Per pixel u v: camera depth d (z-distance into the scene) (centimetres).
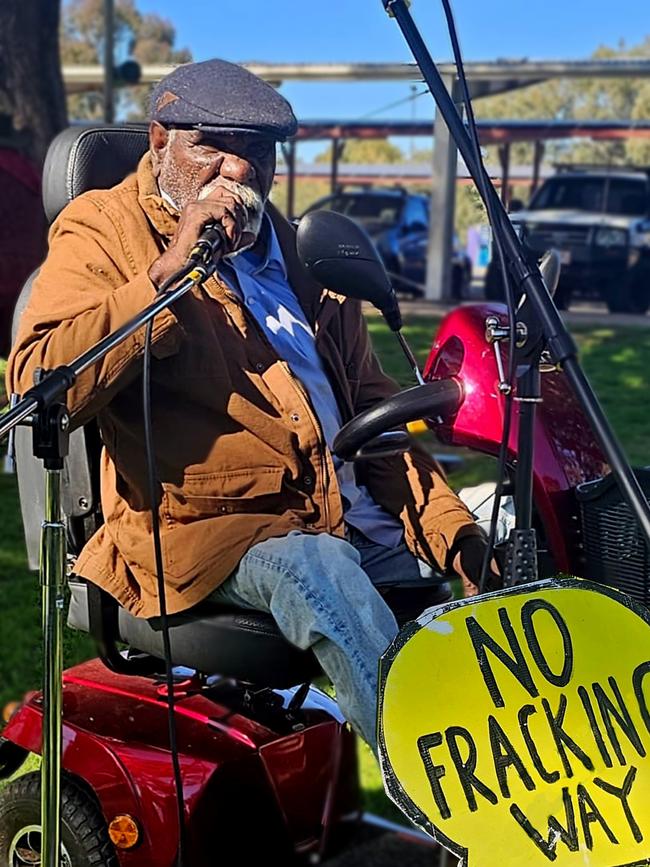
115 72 1406
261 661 213
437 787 172
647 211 1411
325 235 215
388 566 245
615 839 176
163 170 225
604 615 188
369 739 198
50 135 815
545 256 206
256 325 232
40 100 816
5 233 752
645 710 185
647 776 181
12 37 805
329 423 239
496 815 173
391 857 239
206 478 219
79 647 284
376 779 290
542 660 183
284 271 246
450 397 216
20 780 232
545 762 177
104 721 230
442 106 199
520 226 199
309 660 214
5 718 301
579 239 1338
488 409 226
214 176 222
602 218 1361
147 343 198
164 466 220
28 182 770
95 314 203
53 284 216
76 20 3128
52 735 190
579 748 179
